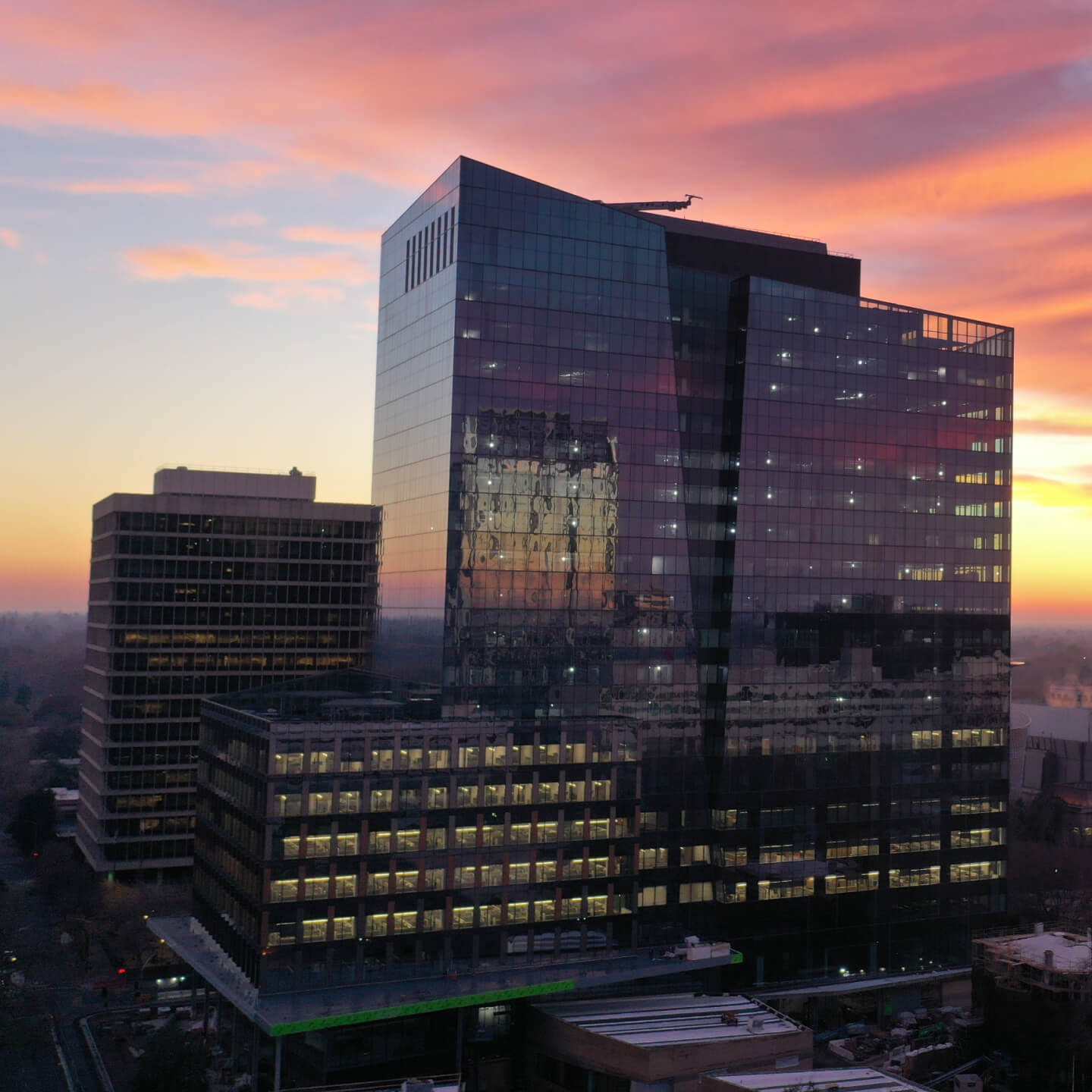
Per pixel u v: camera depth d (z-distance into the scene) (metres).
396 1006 137.88
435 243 178.25
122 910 197.00
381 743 149.50
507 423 171.38
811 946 183.50
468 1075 150.12
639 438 179.88
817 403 190.38
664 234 183.12
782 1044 144.38
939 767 196.25
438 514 170.62
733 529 183.12
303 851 144.38
